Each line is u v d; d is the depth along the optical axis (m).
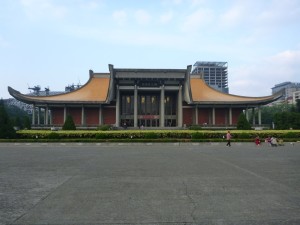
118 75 58.16
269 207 7.30
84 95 60.75
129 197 8.34
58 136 34.81
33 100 55.94
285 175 11.99
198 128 49.00
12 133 34.56
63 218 6.47
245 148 27.25
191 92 61.38
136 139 33.31
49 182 10.55
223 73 178.25
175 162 16.36
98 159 17.98
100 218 6.47
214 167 14.33
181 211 6.98
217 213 6.82
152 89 60.22
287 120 46.22
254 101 58.62
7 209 7.16
